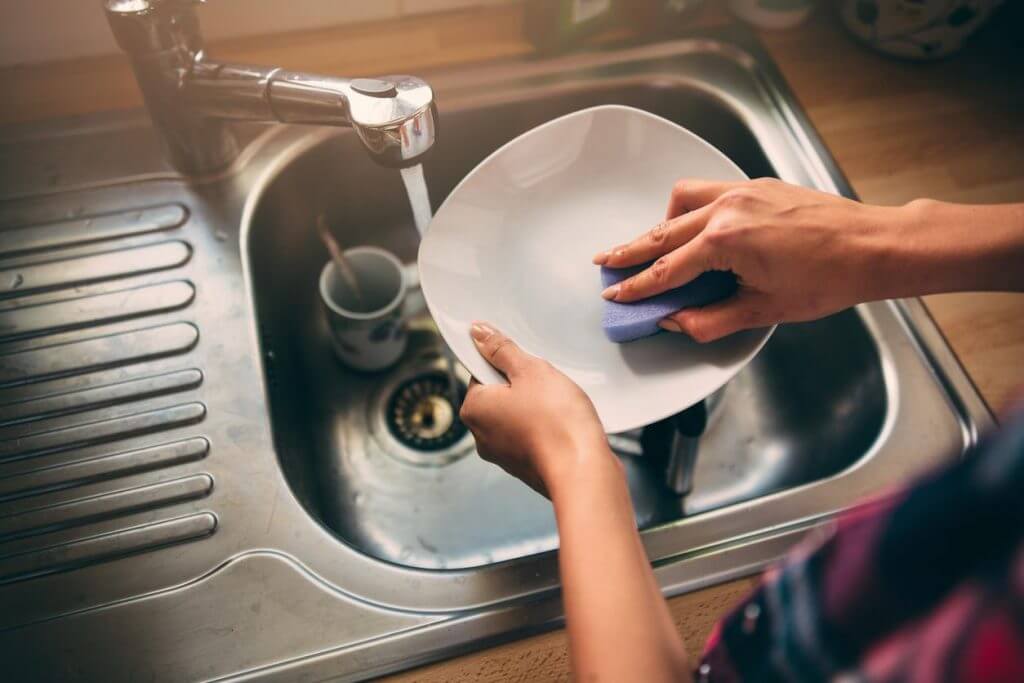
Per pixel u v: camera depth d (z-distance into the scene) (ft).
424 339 2.73
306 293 2.70
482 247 2.04
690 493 2.36
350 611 1.72
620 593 1.14
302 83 1.95
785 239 1.66
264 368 2.10
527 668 1.66
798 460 2.37
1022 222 1.67
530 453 1.48
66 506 1.87
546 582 1.74
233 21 2.61
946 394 2.03
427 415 2.59
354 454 2.50
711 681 1.05
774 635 0.83
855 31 2.72
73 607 1.74
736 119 2.57
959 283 1.71
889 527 0.64
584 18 2.59
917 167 2.47
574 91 2.59
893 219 1.69
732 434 2.47
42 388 2.04
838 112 2.60
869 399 2.13
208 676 1.65
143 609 1.73
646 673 1.06
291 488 1.92
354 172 2.59
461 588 1.74
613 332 1.84
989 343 2.13
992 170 2.47
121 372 2.07
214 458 1.95
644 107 2.68
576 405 1.48
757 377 2.55
